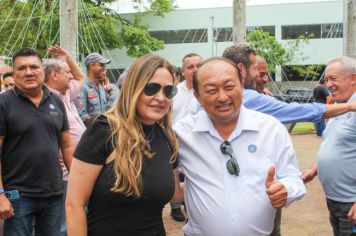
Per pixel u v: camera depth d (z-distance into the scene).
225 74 2.22
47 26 23.75
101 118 2.14
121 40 31.34
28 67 3.51
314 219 5.74
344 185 3.27
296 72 38.91
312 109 3.03
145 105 2.14
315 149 11.73
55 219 3.75
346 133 3.21
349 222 3.29
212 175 2.35
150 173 2.14
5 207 3.44
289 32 39.91
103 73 6.01
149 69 2.14
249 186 2.31
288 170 2.37
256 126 2.33
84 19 26.53
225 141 2.35
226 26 40.22
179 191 2.58
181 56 41.47
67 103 4.70
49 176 3.64
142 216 2.15
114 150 2.09
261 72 3.58
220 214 2.31
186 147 2.43
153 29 41.72
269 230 2.41
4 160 3.54
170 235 5.16
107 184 2.08
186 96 4.98
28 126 3.53
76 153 2.14
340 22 38.69
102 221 2.12
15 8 24.95
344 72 3.29
